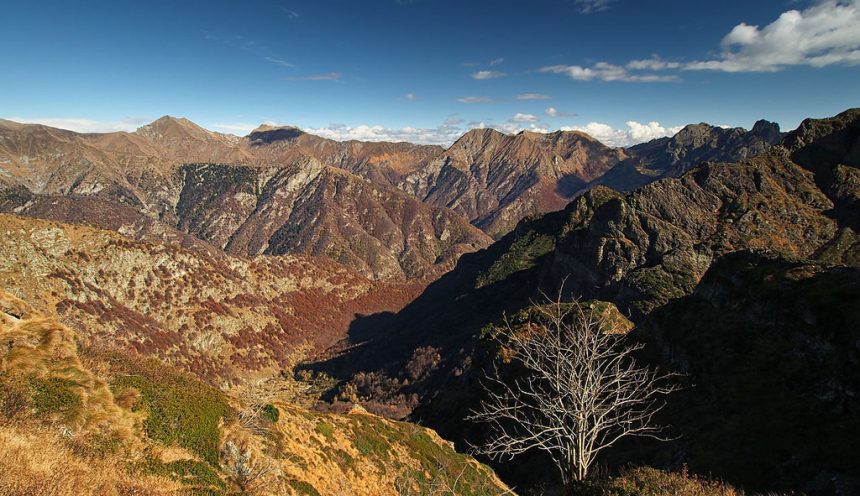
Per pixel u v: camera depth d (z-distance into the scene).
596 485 13.40
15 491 11.48
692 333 37.94
